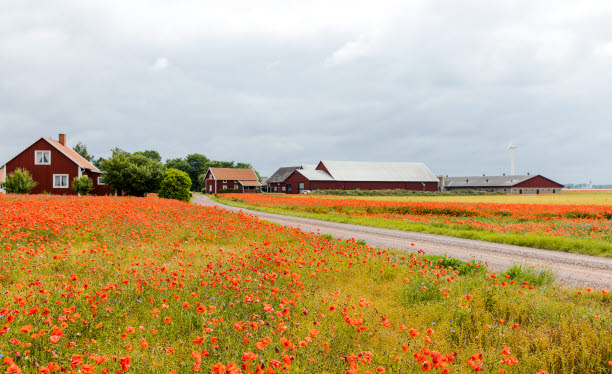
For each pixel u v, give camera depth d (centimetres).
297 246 1188
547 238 1494
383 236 1758
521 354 504
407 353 465
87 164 4819
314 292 696
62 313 498
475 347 505
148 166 4378
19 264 743
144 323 518
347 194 7325
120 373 368
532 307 650
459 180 12538
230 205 4369
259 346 340
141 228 1282
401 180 9388
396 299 715
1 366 351
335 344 479
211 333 473
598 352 496
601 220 2342
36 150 4112
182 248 1092
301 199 4759
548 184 10975
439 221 2369
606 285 880
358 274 867
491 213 2802
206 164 13925
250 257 909
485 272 951
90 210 1459
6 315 428
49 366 330
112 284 547
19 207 1418
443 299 694
